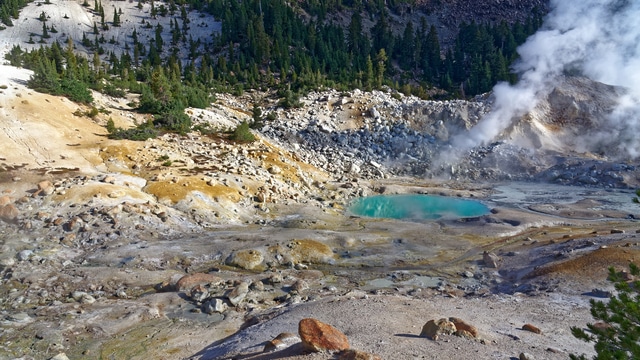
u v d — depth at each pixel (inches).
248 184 1781.5
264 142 2416.3
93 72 2856.8
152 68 3774.6
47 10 5285.4
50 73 2164.1
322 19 5438.0
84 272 1039.6
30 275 1010.1
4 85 1964.8
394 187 2161.7
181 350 703.1
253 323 778.8
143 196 1494.8
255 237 1302.9
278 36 4387.3
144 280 1014.4
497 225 1473.9
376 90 3437.5
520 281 1032.2
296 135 2721.5
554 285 951.0
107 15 5423.2
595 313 502.3
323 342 513.3
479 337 606.9
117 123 2110.0
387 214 1732.3
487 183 2388.0
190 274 1029.8
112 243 1221.7
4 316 815.7
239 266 1130.7
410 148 2711.6
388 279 1072.2
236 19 4785.9
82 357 692.1
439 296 935.7
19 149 1654.8
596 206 1781.5
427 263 1183.6
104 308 852.0
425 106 2992.1
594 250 1076.5
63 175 1562.5
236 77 3804.1
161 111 2251.5
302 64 3853.3
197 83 3339.1
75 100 2175.2
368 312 733.3
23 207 1348.4
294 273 1098.7
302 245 1232.2
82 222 1290.6
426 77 4443.9
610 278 517.3
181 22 5265.8
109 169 1688.0
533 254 1174.3
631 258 991.0
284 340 580.7
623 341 467.5
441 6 6353.3
